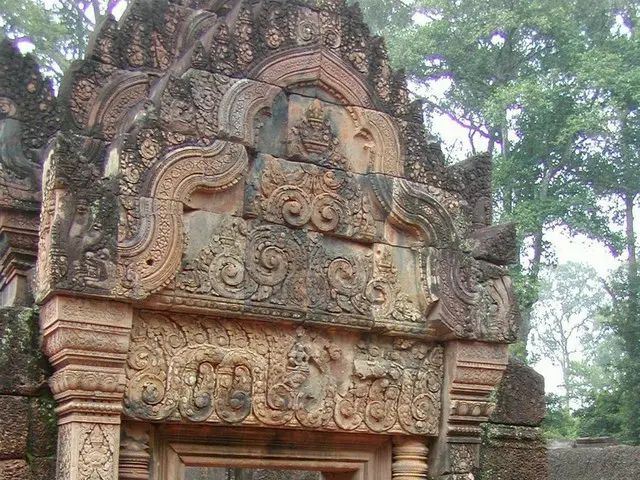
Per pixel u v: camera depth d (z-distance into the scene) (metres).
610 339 47.00
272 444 7.14
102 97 7.91
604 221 22.84
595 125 21.00
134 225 6.39
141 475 6.49
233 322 6.87
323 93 7.38
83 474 6.09
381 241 7.40
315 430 7.11
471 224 7.93
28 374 6.37
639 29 22.61
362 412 7.26
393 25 26.11
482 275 7.70
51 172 6.32
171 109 6.68
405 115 7.60
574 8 23.88
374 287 7.31
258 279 6.86
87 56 8.08
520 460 8.24
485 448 8.10
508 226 7.89
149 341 6.54
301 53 7.23
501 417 8.26
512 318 7.72
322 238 7.20
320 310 7.05
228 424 6.73
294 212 7.06
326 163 7.27
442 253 7.48
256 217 6.95
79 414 6.16
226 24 7.06
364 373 7.25
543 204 21.72
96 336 6.21
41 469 6.29
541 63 23.44
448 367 7.56
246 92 6.95
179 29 8.40
